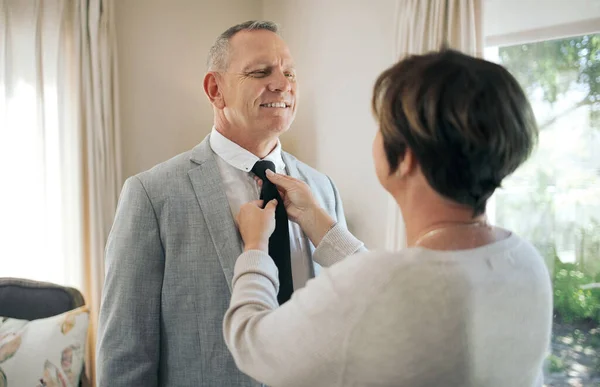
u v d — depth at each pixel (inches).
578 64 75.0
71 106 97.8
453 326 24.1
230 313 31.7
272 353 27.0
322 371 25.4
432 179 25.7
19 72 91.9
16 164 91.8
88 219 98.3
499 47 83.4
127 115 103.6
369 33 94.7
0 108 89.7
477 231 27.3
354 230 99.8
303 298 26.9
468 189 25.6
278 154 53.6
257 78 47.4
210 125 115.3
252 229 40.2
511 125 25.0
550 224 79.2
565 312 78.1
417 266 24.7
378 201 94.4
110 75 98.0
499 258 26.3
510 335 25.8
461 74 25.1
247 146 50.7
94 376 95.9
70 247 97.6
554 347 79.4
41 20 93.4
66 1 95.4
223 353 43.8
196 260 45.0
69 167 97.6
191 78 111.9
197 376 44.1
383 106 26.8
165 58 108.0
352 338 24.6
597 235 74.3
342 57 100.8
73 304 81.4
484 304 24.9
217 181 48.1
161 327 45.6
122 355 42.8
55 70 95.0
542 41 78.4
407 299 24.1
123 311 43.6
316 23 106.9
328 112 105.0
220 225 45.8
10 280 80.3
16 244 92.3
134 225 44.9
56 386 72.2
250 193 49.5
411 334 24.0
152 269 44.9
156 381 45.0
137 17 104.1
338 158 103.0
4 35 89.5
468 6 75.0
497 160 25.1
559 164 77.8
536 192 80.5
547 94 78.6
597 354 74.9
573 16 74.5
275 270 35.7
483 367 25.2
